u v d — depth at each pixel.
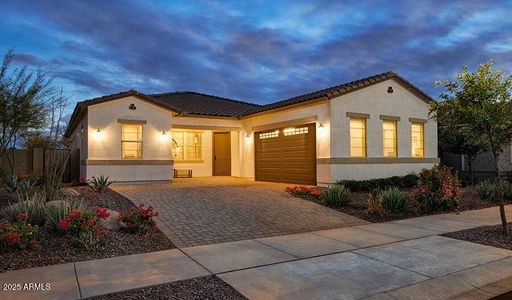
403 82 16.62
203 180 18.69
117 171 15.50
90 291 4.46
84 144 15.84
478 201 12.64
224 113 20.38
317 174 15.05
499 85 7.55
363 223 9.21
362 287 4.73
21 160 15.36
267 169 18.34
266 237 7.62
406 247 6.79
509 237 7.55
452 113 7.86
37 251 5.99
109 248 6.39
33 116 12.90
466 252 6.46
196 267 5.50
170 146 16.91
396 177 15.15
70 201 8.89
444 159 22.78
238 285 4.75
